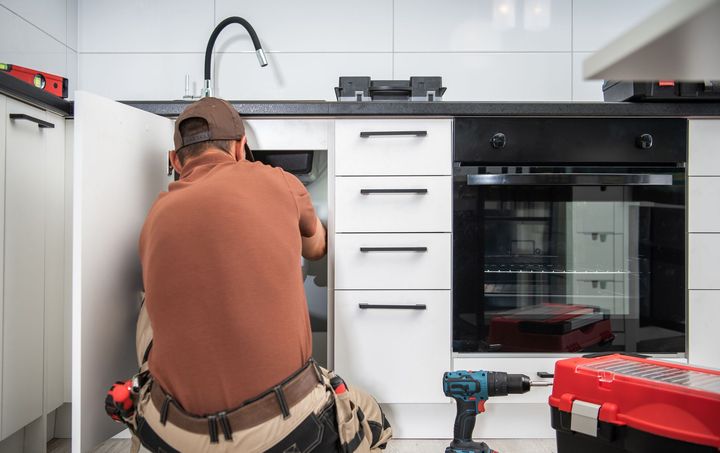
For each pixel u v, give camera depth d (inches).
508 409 74.0
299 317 41.5
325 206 78.8
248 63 97.2
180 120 51.1
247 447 36.5
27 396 63.9
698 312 73.3
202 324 37.7
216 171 43.9
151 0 96.7
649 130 72.9
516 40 96.8
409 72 97.0
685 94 72.1
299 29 97.0
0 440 58.7
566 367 43.7
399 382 72.5
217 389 37.3
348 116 73.0
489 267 73.2
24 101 62.7
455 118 72.7
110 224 58.2
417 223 72.7
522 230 73.3
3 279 59.0
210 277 38.0
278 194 43.6
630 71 21.3
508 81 97.0
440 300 72.6
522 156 72.6
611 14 96.7
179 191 42.1
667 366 43.4
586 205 73.7
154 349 40.3
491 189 73.1
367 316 72.6
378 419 59.0
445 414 74.1
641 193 74.0
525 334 73.2
